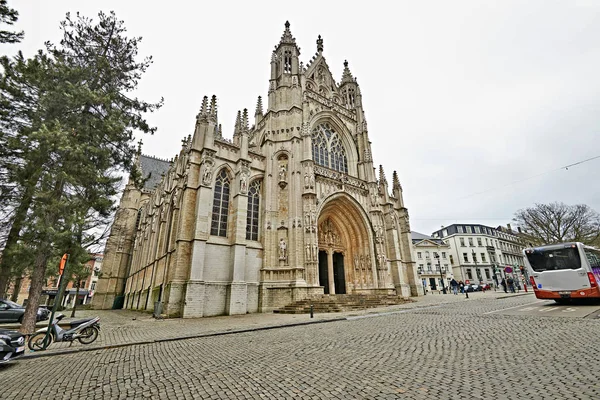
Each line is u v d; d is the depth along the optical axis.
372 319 16.22
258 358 8.26
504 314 14.98
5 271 14.15
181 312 21.83
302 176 29.91
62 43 17.30
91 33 18.11
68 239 14.26
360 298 26.05
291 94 33.34
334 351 8.62
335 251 33.84
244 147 28.56
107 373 7.47
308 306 22.94
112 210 16.83
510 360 6.77
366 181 36.88
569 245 18.70
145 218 43.75
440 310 18.94
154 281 30.14
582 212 49.56
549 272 19.09
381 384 5.62
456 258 83.56
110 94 16.88
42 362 8.95
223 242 25.20
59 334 10.98
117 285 45.97
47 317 23.25
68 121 15.88
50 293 51.97
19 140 14.20
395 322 14.41
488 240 87.25
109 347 10.98
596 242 47.72
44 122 14.96
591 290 17.42
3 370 8.07
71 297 62.88
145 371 7.50
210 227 24.88
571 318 12.33
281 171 30.09
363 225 34.25
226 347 10.18
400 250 39.69
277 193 29.48
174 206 28.84
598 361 6.24
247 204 27.12
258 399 5.21
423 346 8.69
